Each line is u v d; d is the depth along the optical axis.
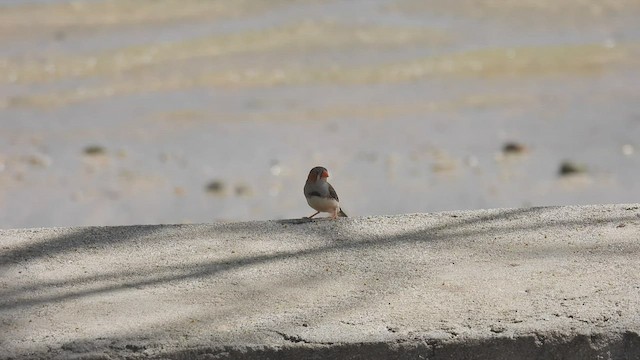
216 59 22.55
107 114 18.67
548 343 5.02
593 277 5.73
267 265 6.16
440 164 15.37
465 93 19.62
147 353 5.00
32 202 14.01
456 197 13.83
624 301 5.35
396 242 6.50
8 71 22.05
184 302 5.59
